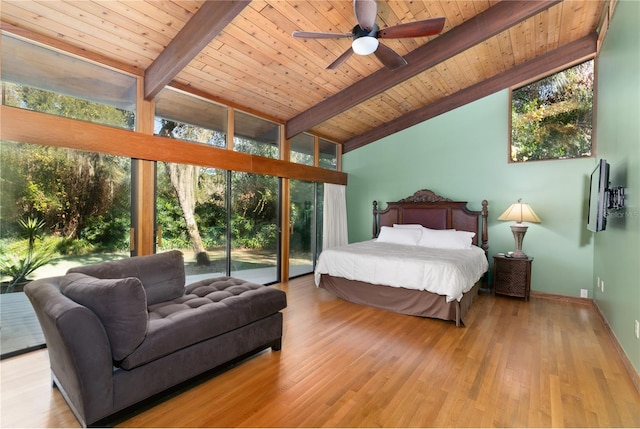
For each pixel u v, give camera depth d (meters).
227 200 4.19
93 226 2.89
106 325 1.67
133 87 3.17
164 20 2.65
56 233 2.68
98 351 1.61
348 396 1.97
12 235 2.47
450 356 2.50
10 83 2.42
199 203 3.84
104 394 1.62
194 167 3.78
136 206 3.18
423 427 1.69
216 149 3.91
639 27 2.22
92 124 2.80
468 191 4.97
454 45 3.43
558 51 4.18
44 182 2.61
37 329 2.59
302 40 3.20
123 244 3.09
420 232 4.87
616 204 2.61
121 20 2.57
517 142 4.58
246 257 4.48
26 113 2.43
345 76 4.01
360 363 2.39
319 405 1.88
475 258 3.90
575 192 4.13
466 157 4.98
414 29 2.38
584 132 4.09
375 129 5.96
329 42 3.30
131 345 1.70
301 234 5.50
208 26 2.53
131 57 2.99
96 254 2.92
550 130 4.33
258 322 2.44
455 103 5.07
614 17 2.97
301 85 4.06
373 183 6.02
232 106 4.14
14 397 1.91
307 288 4.62
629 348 2.31
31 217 2.55
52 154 2.65
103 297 1.67
